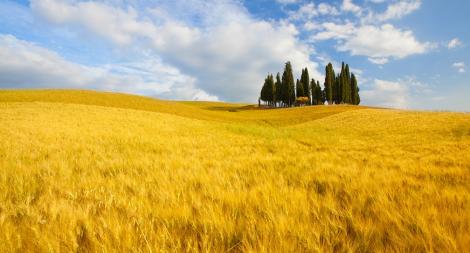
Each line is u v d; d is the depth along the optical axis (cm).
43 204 327
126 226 260
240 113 10131
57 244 229
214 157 823
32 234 252
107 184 439
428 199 337
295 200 337
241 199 346
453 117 4122
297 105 12281
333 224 263
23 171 537
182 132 2192
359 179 460
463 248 211
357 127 4253
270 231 249
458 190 388
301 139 2002
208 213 291
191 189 405
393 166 687
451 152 1116
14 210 314
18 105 4212
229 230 260
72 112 3672
